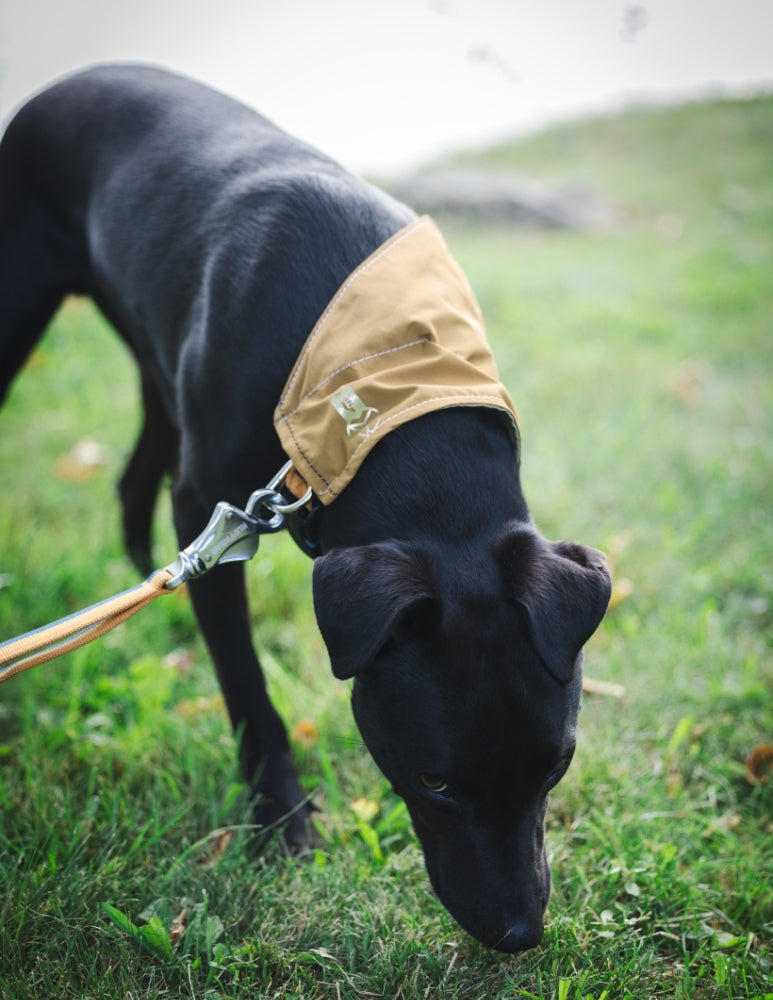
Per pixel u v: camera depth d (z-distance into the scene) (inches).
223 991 77.0
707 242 366.9
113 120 113.2
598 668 120.8
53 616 127.4
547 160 514.3
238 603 95.4
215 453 88.7
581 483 164.6
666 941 84.4
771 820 99.5
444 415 79.4
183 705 112.6
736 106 571.5
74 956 77.5
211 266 93.2
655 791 100.6
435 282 83.7
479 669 67.0
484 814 69.4
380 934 81.2
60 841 90.4
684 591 137.3
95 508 152.8
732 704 114.3
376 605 62.9
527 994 74.0
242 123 107.3
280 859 90.0
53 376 198.8
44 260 123.0
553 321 254.5
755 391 209.0
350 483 78.1
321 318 81.8
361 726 74.4
